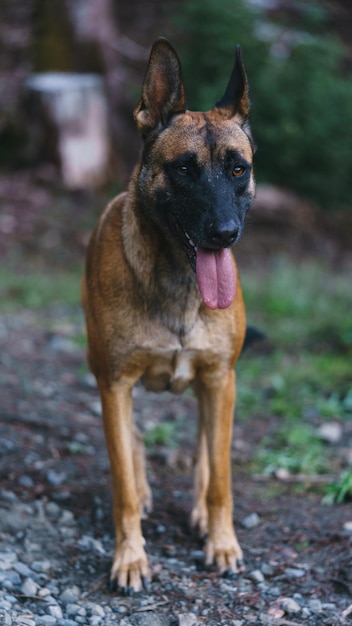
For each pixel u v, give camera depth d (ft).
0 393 19.02
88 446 16.74
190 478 15.92
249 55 39.34
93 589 11.66
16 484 14.46
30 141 39.58
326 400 20.18
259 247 35.76
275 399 20.18
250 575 12.16
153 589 11.71
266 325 25.82
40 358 22.35
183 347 11.98
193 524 13.61
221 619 11.00
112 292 11.87
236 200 11.66
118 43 48.32
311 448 16.96
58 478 14.89
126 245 11.85
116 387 12.10
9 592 11.18
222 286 11.39
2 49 47.57
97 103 39.45
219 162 11.57
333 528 13.48
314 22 47.21
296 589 11.78
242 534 13.55
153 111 12.13
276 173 40.27
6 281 29.66
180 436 17.95
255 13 41.39
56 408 18.72
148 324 11.85
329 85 40.60
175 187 11.58
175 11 51.03
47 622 10.55
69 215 36.35
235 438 17.85
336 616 10.94
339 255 36.35
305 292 28.94
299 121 39.75
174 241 11.75
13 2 50.26
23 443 16.21
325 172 40.24
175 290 11.78
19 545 12.50
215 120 11.91
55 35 42.98
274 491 15.30
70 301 28.35
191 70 39.86
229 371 12.44
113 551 12.78
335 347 24.03
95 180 39.34
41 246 33.88
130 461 12.09
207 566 12.36
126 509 11.99
